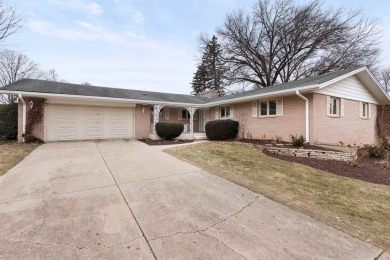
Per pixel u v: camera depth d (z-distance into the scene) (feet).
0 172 17.01
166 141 39.88
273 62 79.05
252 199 12.73
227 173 17.88
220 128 41.83
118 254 7.34
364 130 41.14
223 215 10.54
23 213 10.18
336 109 35.55
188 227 9.29
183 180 15.65
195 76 125.39
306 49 71.51
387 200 14.51
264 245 8.19
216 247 7.93
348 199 14.19
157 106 43.65
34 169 18.07
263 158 24.38
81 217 9.88
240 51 81.10
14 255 7.15
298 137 32.91
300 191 14.93
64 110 37.32
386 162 25.77
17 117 36.14
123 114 42.93
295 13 69.41
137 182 15.03
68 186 13.99
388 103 44.80
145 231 8.86
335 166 23.52
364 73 36.94
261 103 40.01
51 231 8.66
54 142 35.24
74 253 7.33
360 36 61.93
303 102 32.37
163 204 11.53
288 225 9.86
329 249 8.16
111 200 11.87
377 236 9.46
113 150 28.17
